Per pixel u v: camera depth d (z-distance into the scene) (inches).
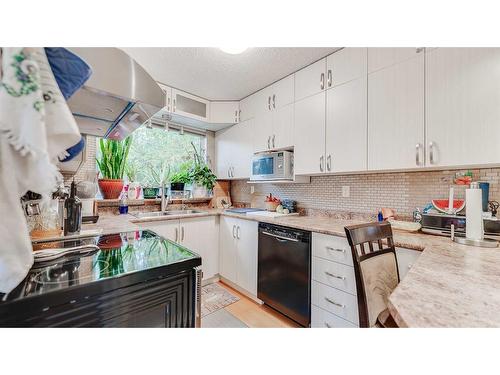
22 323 23.3
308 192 97.7
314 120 80.5
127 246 43.6
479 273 30.3
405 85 58.6
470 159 48.8
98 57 35.7
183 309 36.3
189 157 124.8
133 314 31.1
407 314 20.2
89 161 90.2
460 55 50.4
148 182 110.3
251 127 107.0
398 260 51.1
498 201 54.1
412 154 57.2
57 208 48.2
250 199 125.7
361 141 67.4
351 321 58.3
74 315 26.4
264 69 85.4
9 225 23.7
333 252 62.6
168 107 98.0
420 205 66.7
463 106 49.8
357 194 81.7
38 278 28.5
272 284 79.8
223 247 104.8
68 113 22.8
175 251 41.0
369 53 66.0
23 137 19.6
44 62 21.6
